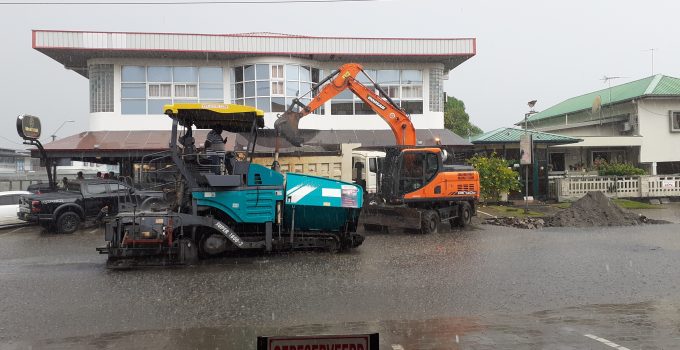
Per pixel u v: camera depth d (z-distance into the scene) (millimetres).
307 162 20750
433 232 17125
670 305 8203
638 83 34406
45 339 6488
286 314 7578
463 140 25734
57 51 23781
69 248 14062
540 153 28141
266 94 25312
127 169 22484
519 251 13297
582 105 36938
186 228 11664
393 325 7035
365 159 22453
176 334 6645
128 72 25016
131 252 10938
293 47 25438
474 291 9039
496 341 6320
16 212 18812
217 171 11898
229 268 11062
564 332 6715
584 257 12414
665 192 27938
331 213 12828
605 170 28656
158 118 25141
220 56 25453
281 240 12367
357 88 19109
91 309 7891
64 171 50688
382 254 12852
